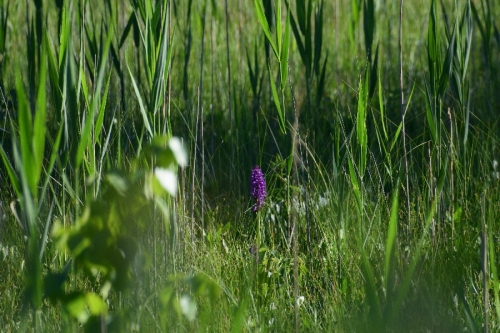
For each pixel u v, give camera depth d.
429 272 5.31
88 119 3.55
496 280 4.42
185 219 6.10
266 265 5.76
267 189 7.75
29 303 3.27
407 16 15.16
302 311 5.17
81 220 2.64
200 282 3.03
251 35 13.09
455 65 6.49
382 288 5.07
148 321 4.31
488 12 7.79
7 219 6.43
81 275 4.97
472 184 7.46
